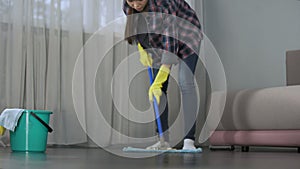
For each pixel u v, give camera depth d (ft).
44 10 12.94
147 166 5.10
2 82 12.19
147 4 9.08
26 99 12.40
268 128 10.58
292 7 13.78
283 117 10.21
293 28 13.69
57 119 12.77
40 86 12.64
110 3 14.03
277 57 14.06
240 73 15.12
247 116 11.03
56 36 13.02
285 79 13.74
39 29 12.81
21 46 12.38
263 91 10.85
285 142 10.19
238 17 15.34
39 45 12.77
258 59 14.61
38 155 7.92
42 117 9.77
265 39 14.47
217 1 16.17
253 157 7.59
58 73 12.93
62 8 13.28
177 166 5.12
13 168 4.68
